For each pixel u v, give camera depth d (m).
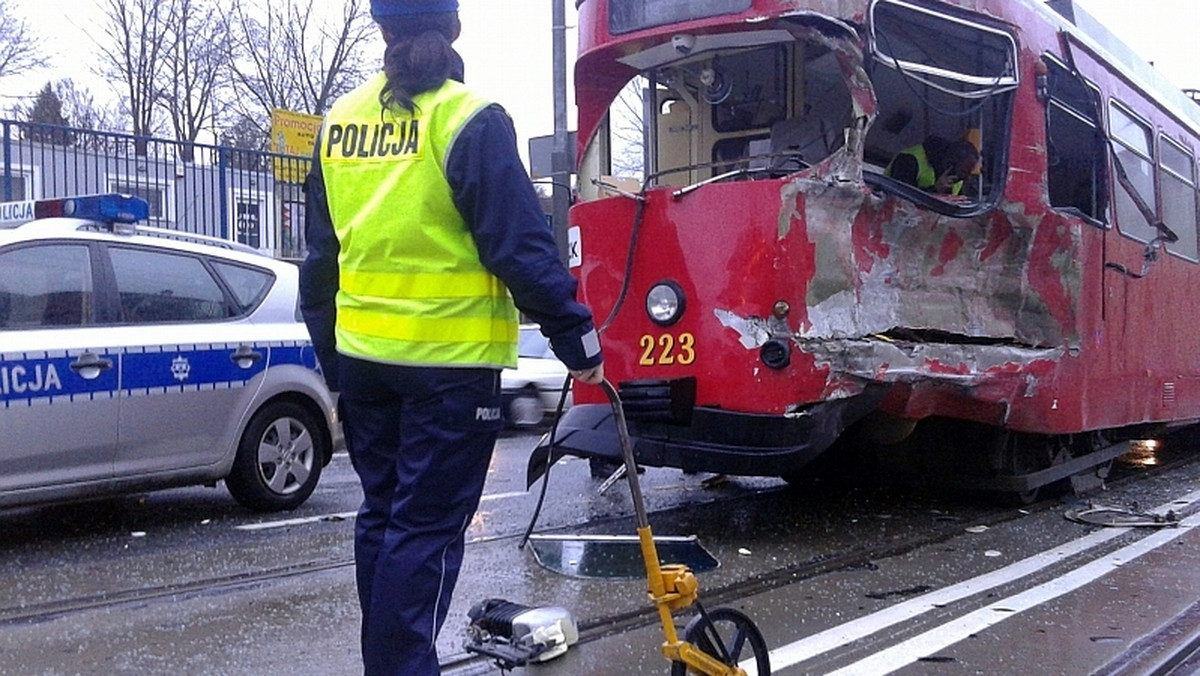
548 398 13.58
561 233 12.58
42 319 6.02
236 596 5.05
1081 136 7.86
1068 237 7.38
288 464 7.35
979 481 7.70
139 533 6.56
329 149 3.04
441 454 2.85
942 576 5.70
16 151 13.43
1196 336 10.38
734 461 5.95
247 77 34.50
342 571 5.57
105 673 3.96
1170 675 4.24
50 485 5.97
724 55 6.79
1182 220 10.15
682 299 6.11
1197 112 11.50
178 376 6.56
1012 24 6.92
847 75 5.90
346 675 3.96
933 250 6.51
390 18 2.90
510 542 6.29
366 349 2.87
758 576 5.57
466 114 2.76
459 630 4.53
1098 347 7.92
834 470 8.31
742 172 6.16
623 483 8.84
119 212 6.51
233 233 15.77
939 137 6.79
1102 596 5.32
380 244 2.83
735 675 3.27
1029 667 4.21
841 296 5.94
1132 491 9.09
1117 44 9.14
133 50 33.00
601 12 6.68
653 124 7.18
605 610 4.81
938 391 6.50
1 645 4.28
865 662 4.23
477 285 2.85
